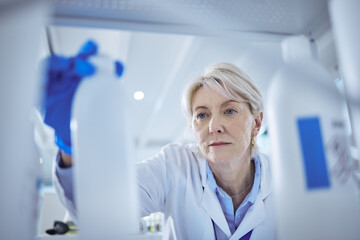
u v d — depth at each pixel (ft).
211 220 3.73
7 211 1.43
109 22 2.15
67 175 2.20
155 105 12.37
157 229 6.59
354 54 1.65
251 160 3.93
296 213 1.81
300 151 1.86
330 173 1.81
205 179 3.80
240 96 3.48
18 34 1.51
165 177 3.95
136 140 15.96
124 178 1.78
